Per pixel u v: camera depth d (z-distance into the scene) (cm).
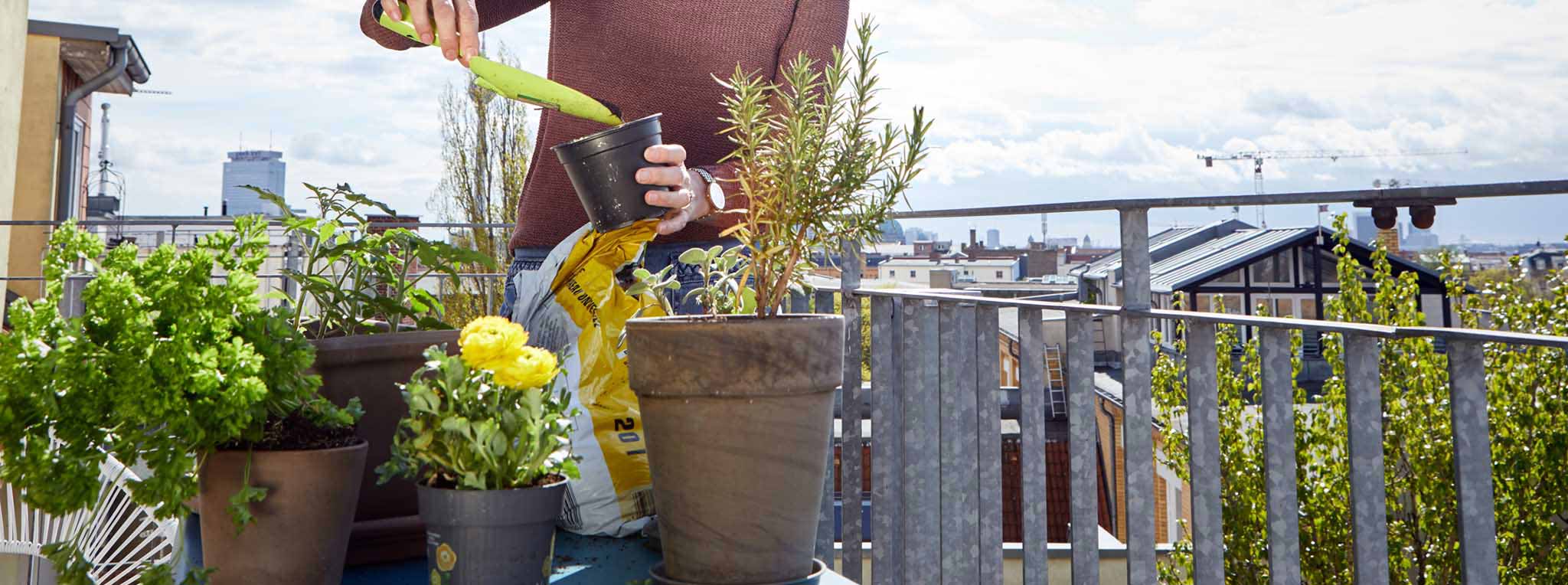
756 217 79
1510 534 573
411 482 90
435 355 71
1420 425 649
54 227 528
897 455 201
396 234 98
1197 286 2258
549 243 138
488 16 144
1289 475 130
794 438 72
